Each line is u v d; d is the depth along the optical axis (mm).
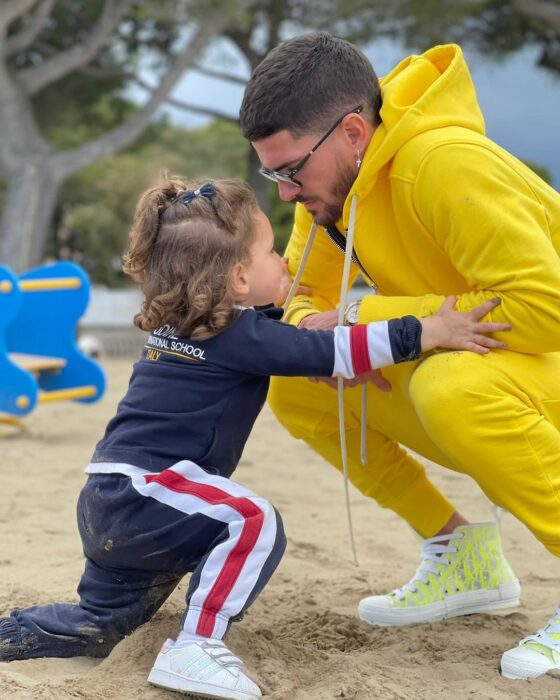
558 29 13227
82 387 5762
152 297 2105
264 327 2072
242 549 1940
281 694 1914
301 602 2625
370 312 2217
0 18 11250
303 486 4227
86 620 2131
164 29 13836
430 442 2322
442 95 2148
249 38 13820
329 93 2127
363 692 1932
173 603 2451
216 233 2059
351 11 12648
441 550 2475
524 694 1956
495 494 2074
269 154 2168
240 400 2090
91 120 16141
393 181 2121
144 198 2164
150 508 1993
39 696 1862
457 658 2174
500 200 2025
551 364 2145
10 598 2518
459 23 13125
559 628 2088
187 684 1888
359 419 2441
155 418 2062
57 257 22953
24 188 12258
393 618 2420
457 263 2088
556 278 2008
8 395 5289
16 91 12203
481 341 2049
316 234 2518
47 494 3924
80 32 13703
